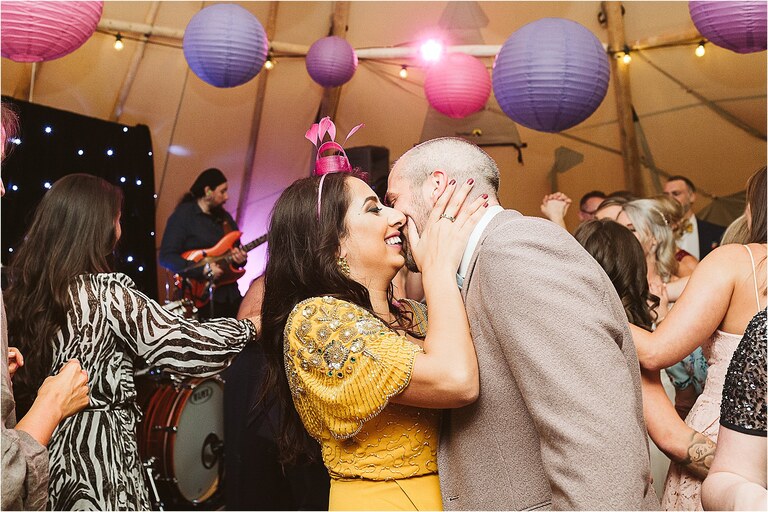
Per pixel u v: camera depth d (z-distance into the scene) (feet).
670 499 6.28
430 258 4.48
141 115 19.34
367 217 4.82
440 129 21.16
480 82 16.17
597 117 20.86
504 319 3.95
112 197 7.38
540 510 4.12
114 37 18.28
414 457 4.63
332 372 4.36
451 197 4.64
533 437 4.17
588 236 7.29
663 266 9.86
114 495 6.88
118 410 7.12
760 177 6.01
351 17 20.34
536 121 10.55
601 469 3.59
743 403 3.86
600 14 19.75
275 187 21.01
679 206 10.80
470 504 4.30
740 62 19.51
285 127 20.85
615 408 3.68
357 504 4.63
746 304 5.82
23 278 7.03
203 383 12.89
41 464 4.06
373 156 9.19
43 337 6.88
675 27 19.45
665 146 20.80
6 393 4.00
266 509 11.19
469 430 4.32
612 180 21.18
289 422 5.39
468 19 20.12
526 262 3.95
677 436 5.91
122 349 7.18
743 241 6.71
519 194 21.35
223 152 20.51
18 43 9.89
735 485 3.67
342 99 21.02
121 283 7.12
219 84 13.20
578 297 3.87
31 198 15.49
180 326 7.09
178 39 18.99
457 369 4.09
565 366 3.74
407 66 20.56
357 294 4.75
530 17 19.97
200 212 16.40
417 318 5.42
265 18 20.02
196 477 12.64
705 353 6.32
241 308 8.57
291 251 4.88
